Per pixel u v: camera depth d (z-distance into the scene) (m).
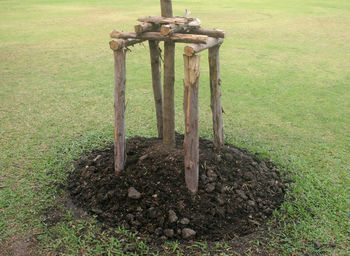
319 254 3.86
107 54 12.31
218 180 4.56
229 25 16.86
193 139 4.17
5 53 12.32
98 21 17.97
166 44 4.43
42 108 7.75
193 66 3.92
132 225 4.15
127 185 4.50
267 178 4.95
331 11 20.38
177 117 7.21
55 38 14.61
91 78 9.81
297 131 6.78
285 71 10.51
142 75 10.10
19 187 4.94
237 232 4.10
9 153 5.84
